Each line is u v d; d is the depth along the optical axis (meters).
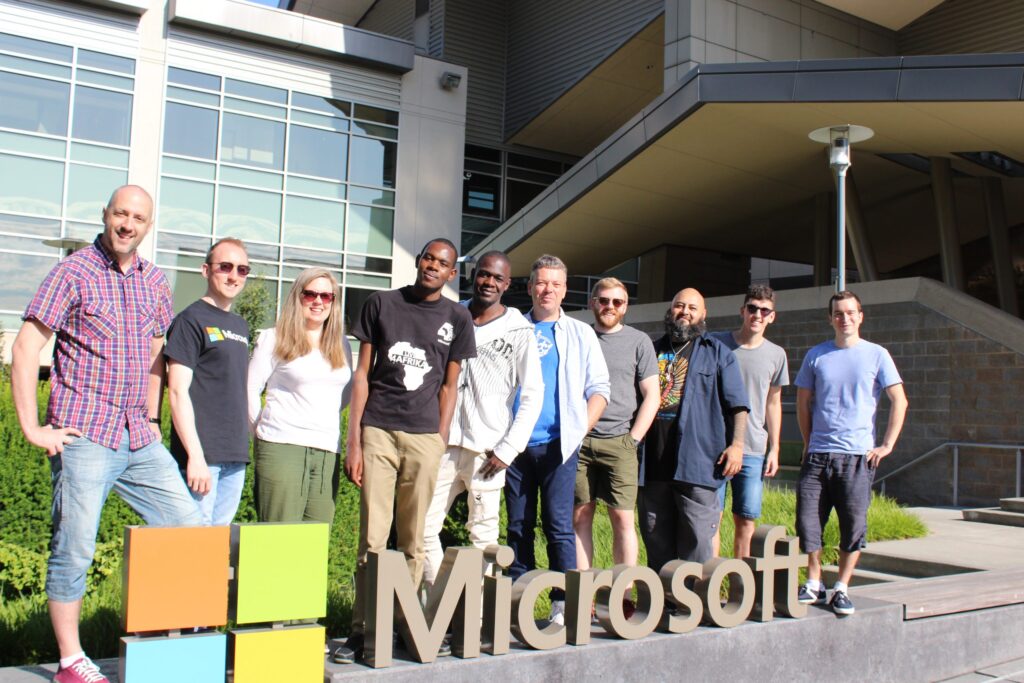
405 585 3.72
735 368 5.34
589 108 25.17
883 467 13.48
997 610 5.68
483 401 4.65
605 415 5.23
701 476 5.21
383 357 4.17
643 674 4.23
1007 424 12.15
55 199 17.88
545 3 25.88
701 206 18.78
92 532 3.56
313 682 3.52
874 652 5.04
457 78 22.34
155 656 3.27
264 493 4.41
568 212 18.14
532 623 4.01
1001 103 11.97
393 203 21.67
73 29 18.19
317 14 32.47
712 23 17.80
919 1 19.84
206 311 4.28
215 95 19.61
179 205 19.11
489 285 4.69
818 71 12.84
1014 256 22.31
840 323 5.47
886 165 16.72
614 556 5.26
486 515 4.66
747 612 4.64
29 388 3.46
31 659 4.56
